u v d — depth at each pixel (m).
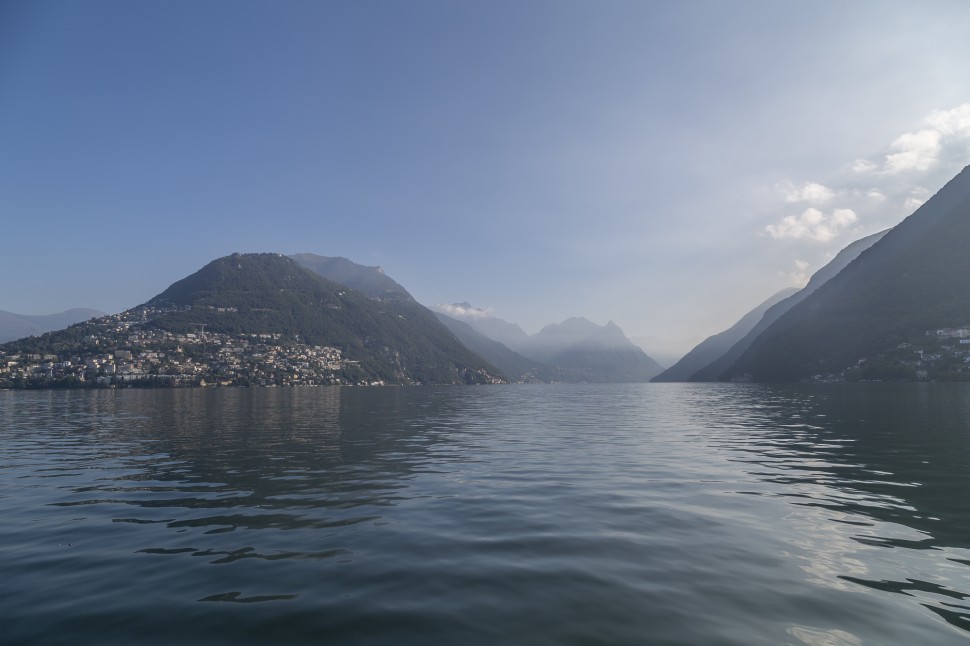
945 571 9.15
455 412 56.53
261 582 8.91
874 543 10.69
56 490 16.56
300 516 13.17
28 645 6.84
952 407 49.69
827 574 9.06
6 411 58.47
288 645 6.79
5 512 13.84
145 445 27.95
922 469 19.03
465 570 9.39
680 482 17.11
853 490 15.69
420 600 8.13
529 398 102.56
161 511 13.80
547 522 12.47
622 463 21.09
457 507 13.98
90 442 29.47
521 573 9.24
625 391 157.12
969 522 12.17
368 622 7.41
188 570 9.51
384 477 18.31
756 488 16.11
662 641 6.81
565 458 22.55
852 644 6.71
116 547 10.85
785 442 27.42
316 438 30.98
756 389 127.56
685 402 76.31
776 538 11.09
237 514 13.42
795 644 6.71
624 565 9.58
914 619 7.38
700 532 11.56
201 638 7.00
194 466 20.89
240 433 34.09
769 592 8.34
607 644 6.73
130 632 7.19
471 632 7.09
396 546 10.75
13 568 9.68
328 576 9.16
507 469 19.83
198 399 89.88
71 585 8.86
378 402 82.19
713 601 8.03
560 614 7.63
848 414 44.62
